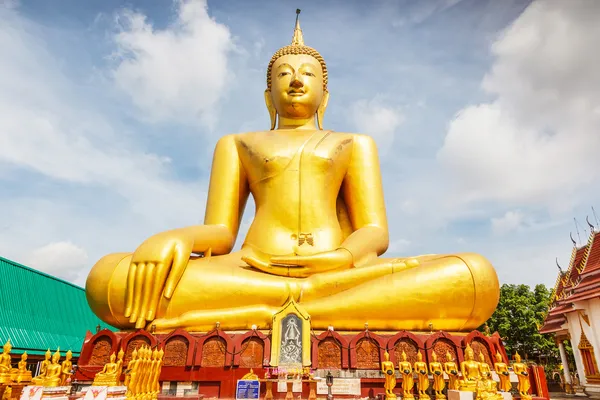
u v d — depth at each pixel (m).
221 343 7.75
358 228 10.77
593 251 20.08
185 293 8.37
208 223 10.68
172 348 7.73
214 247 9.78
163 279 8.30
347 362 7.63
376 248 9.84
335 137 11.16
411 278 8.40
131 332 8.23
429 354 7.70
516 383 7.36
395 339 7.83
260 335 7.76
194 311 8.26
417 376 7.36
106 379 5.45
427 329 8.43
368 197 10.87
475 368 6.41
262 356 7.65
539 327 24.52
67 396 5.57
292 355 7.44
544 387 7.31
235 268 8.87
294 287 8.57
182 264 8.50
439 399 6.76
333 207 10.88
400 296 8.25
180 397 6.78
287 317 7.72
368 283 8.55
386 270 8.77
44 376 5.77
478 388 6.00
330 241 10.05
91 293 8.41
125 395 5.51
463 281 8.31
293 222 10.19
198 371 7.54
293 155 10.66
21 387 6.51
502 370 6.65
